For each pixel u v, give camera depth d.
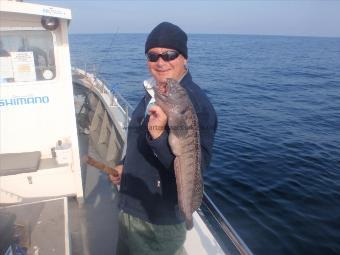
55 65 3.63
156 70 2.04
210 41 130.50
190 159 1.74
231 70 34.81
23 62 3.54
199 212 2.73
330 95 21.09
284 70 36.50
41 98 3.68
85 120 6.71
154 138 1.70
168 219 2.07
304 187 7.23
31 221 2.94
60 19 3.41
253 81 26.89
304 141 10.60
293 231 5.66
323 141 10.66
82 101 7.43
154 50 1.98
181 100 1.66
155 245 2.14
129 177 2.14
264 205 6.49
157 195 2.04
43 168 3.72
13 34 3.42
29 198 3.77
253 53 65.00
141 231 2.14
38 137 3.82
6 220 2.47
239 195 6.86
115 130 5.30
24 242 2.63
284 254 5.12
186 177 1.76
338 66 43.47
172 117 1.65
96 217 3.86
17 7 3.07
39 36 3.51
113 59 33.56
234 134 11.29
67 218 3.00
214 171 7.98
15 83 3.57
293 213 6.20
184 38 2.02
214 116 1.92
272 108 16.33
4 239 2.34
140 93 17.39
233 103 17.41
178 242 2.17
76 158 3.85
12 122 3.69
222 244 2.36
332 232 5.64
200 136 1.81
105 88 6.99
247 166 8.34
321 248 5.26
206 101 1.91
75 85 7.92
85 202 4.14
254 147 9.85
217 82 25.69
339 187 7.27
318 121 13.64
